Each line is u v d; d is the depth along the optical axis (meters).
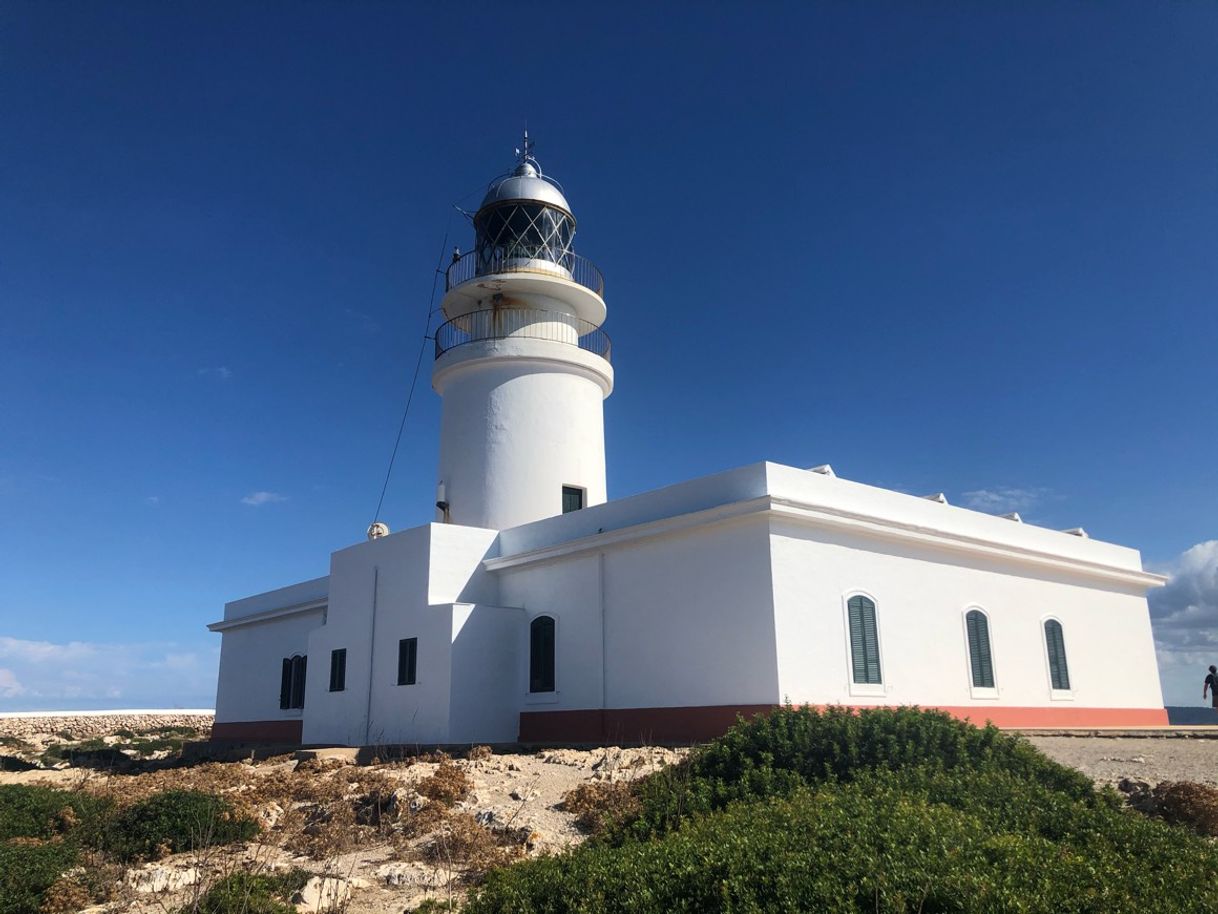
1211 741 16.19
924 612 21.23
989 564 23.33
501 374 27.11
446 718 21.92
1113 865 6.77
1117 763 13.21
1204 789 10.07
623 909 6.86
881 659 19.88
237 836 12.43
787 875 6.61
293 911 9.19
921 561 21.52
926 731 10.86
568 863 7.98
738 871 6.81
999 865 6.52
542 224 28.50
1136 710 26.67
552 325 27.95
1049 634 24.59
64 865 10.98
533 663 23.06
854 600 19.72
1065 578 25.67
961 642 21.95
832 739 11.03
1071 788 10.08
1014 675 23.12
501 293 27.84
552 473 26.61
